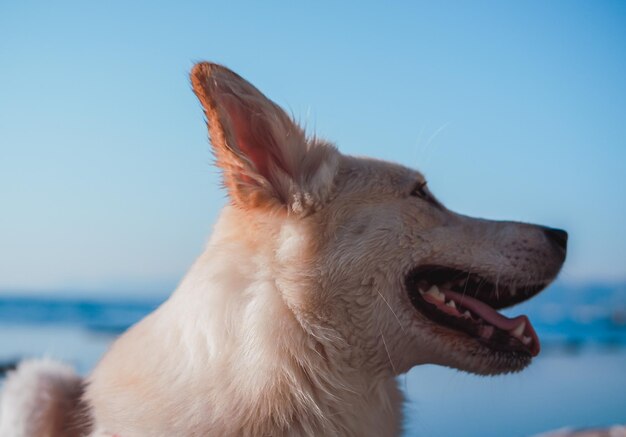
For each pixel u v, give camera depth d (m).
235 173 0.61
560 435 0.91
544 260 0.68
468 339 0.65
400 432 0.68
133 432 0.60
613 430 0.91
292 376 0.61
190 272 0.63
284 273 0.62
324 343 0.62
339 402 0.62
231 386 0.60
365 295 0.64
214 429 0.59
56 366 0.72
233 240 0.63
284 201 0.63
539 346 0.68
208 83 0.60
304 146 0.65
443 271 0.68
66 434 0.67
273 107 0.64
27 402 0.69
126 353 0.64
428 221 0.66
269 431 0.60
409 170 0.68
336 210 0.64
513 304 0.71
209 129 0.61
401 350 0.65
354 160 0.68
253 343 0.60
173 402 0.60
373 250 0.64
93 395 0.64
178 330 0.61
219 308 0.60
